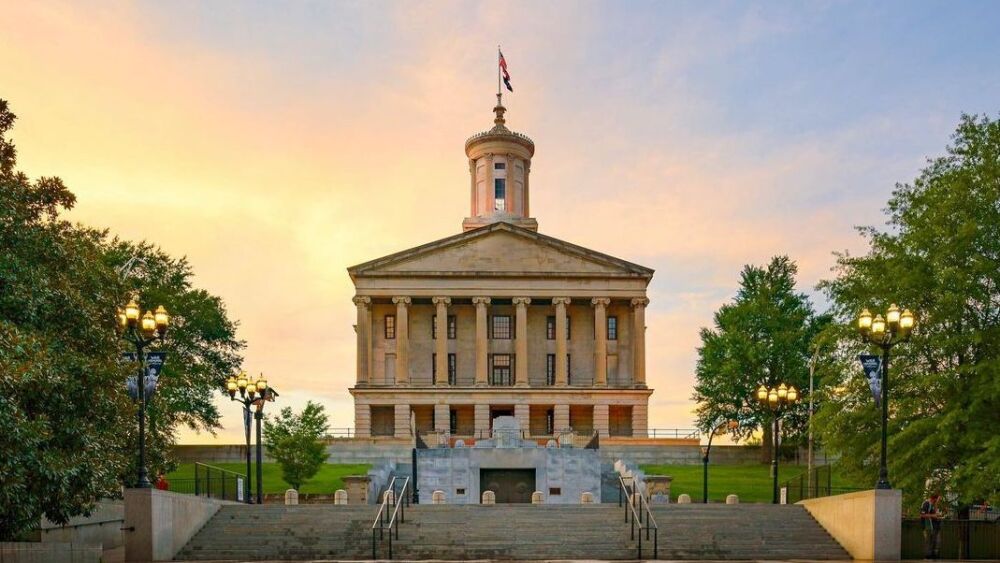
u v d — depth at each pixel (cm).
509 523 2717
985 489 2667
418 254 8225
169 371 4884
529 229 8862
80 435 2114
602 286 8256
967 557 2491
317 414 4738
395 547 2483
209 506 2780
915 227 3091
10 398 1802
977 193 2972
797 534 2633
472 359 8525
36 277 2147
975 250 2930
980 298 2856
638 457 6562
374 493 4072
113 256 5016
